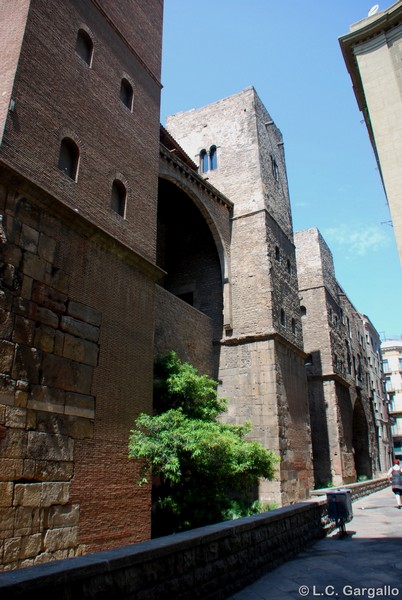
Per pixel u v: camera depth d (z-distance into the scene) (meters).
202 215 26.69
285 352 24.92
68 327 12.61
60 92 14.10
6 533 9.77
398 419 83.00
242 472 16.14
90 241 14.13
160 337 20.19
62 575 4.61
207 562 7.09
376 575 8.38
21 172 12.02
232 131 29.59
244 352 23.98
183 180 23.64
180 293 27.22
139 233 16.59
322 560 10.02
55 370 11.89
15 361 10.84
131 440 13.67
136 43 19.02
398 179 15.39
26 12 13.42
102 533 12.07
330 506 13.43
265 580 8.38
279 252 27.44
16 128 12.18
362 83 17.25
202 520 15.78
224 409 18.11
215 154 29.80
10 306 11.05
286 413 23.27
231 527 8.10
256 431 22.36
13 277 11.30
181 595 6.28
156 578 5.88
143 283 16.20
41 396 11.31
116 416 13.59
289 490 21.78
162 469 13.59
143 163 17.77
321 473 33.03
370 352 58.34
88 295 13.59
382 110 16.47
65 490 11.36
